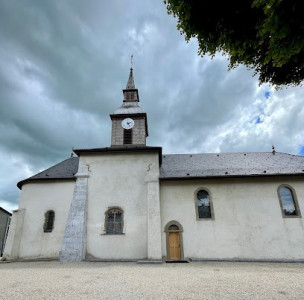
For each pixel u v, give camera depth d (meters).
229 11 5.00
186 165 17.20
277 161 16.95
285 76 5.60
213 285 6.66
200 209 14.17
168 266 10.51
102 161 14.73
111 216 13.46
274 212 13.82
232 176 14.33
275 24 3.70
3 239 28.20
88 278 7.65
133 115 18.67
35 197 15.49
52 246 14.22
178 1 5.23
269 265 11.06
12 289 6.21
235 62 5.75
